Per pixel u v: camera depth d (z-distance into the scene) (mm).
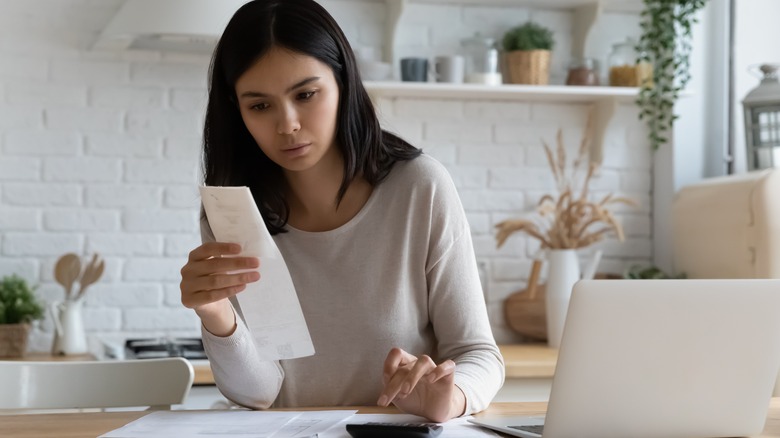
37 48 3480
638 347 1329
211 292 1481
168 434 1406
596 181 3852
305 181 1824
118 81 3525
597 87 3643
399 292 1822
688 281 1339
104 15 3512
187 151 3570
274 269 1488
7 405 1925
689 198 3623
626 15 3865
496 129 3783
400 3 3566
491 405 1776
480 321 1807
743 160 3811
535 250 3789
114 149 3525
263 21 1613
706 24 3838
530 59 3617
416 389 1534
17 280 3322
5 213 3463
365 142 1784
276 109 1635
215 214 1438
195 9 3014
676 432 1399
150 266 3547
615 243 3867
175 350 3207
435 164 1852
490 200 3777
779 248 3248
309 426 1472
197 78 3576
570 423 1343
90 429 1492
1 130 3463
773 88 3527
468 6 3758
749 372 1396
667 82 3783
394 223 1822
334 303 1832
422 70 3559
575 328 1305
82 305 3480
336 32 1685
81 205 3508
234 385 1732
